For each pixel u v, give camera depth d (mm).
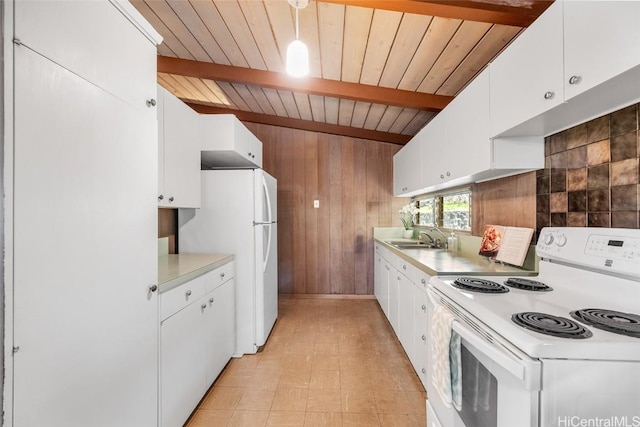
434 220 3398
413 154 2998
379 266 3631
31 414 745
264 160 4090
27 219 733
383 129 3686
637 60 814
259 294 2471
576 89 1019
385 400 1847
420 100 2488
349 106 3047
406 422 1657
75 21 874
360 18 1647
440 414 1322
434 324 1258
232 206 2428
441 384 1156
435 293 1413
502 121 1455
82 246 898
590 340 761
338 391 1938
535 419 747
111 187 1021
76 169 876
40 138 766
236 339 2432
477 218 2391
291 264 4098
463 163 1866
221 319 2117
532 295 1215
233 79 2592
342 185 4078
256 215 2451
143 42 1203
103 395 983
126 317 1098
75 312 872
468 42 1726
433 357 1276
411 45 1830
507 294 1229
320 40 1915
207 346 1883
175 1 1719
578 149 1389
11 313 699
